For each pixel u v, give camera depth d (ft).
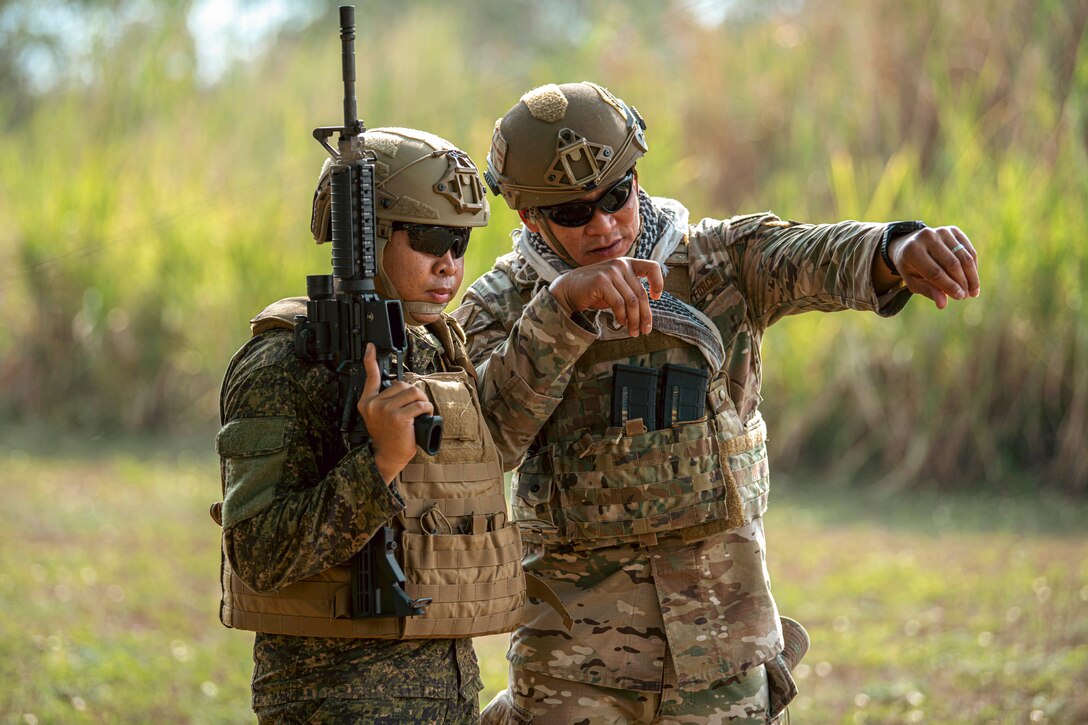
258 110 119.24
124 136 122.83
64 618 54.29
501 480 22.48
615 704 24.93
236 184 114.11
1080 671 44.88
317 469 20.74
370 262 20.58
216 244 111.75
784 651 26.63
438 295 22.04
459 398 21.83
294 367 20.65
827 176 92.68
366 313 20.27
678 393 24.52
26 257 113.80
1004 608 54.08
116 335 111.86
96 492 83.92
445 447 21.49
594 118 23.29
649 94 103.09
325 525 19.39
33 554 66.23
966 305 81.30
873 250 22.27
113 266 112.98
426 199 21.43
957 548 65.36
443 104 111.65
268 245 109.70
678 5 113.19
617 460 24.44
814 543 67.92
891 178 86.48
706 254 25.11
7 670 46.29
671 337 24.58
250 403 20.47
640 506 24.39
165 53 124.98
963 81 91.40
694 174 100.37
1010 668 45.98
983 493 79.05
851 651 50.21
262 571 19.75
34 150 122.01
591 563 25.02
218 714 43.29
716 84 102.94
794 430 86.74
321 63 120.57
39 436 106.93
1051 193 82.38
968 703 43.14
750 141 101.45
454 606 20.95
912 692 44.47
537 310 22.58
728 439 24.76
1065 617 51.70
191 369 110.42
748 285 25.05
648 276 21.89
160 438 107.86
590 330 22.45
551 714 24.89
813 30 100.17
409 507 20.99
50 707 42.50
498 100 109.70
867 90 94.38
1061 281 80.28
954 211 84.17
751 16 110.42
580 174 23.11
